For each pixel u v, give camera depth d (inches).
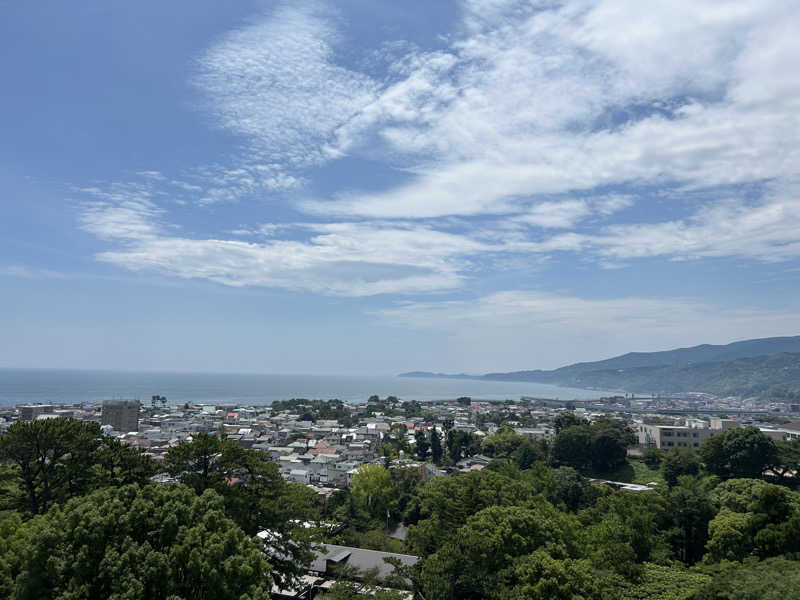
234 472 1684.3
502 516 1893.5
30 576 925.2
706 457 4163.4
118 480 1667.1
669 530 2512.3
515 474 3420.3
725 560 1972.2
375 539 2684.5
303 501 1771.7
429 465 5310.0
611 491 3280.0
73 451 1686.8
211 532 1080.2
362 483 3570.4
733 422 6412.4
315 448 6328.7
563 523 2181.3
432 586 1640.0
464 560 1667.1
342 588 1701.5
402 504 3577.8
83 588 911.0
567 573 1444.4
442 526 2228.1
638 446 6161.4
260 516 1638.8
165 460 1653.5
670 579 1796.3
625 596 1644.9
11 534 1113.4
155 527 1056.2
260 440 7042.3
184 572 1015.6
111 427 7012.8
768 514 2148.1
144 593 949.8
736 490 2773.1
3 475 1641.2
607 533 2245.3
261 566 1094.4
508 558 1669.5
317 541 1787.6
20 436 1567.4
